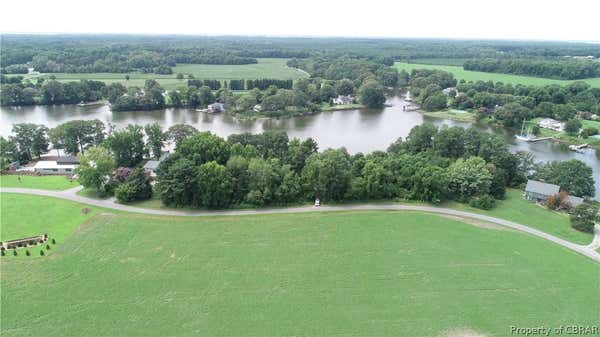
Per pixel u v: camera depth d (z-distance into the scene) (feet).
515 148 537.65
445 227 284.82
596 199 356.38
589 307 201.16
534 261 242.37
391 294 208.03
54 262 228.63
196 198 304.91
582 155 508.12
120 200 312.29
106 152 339.57
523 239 269.64
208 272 222.69
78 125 426.51
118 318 185.78
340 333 179.42
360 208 313.12
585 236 276.00
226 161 344.08
